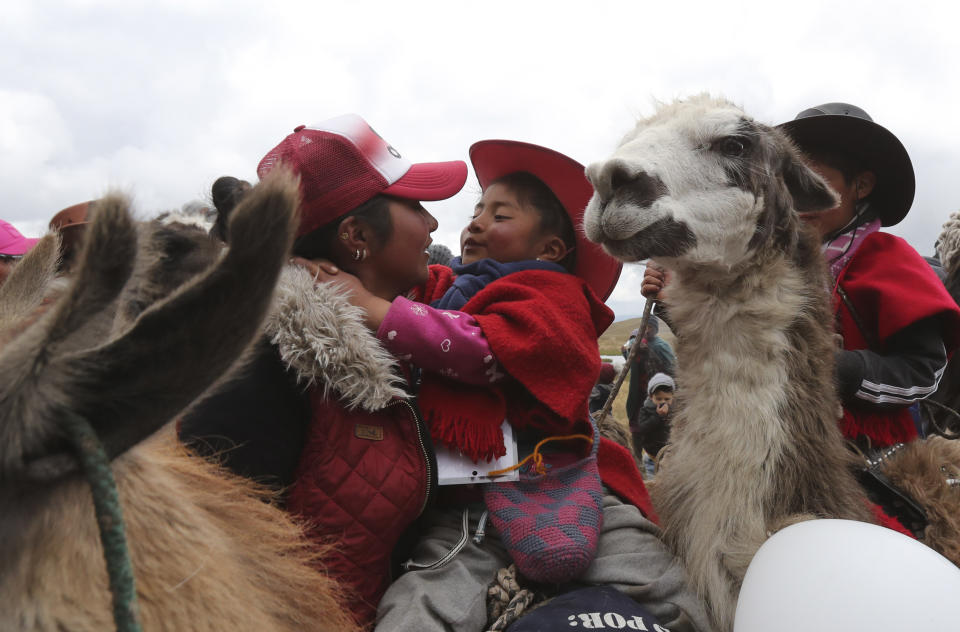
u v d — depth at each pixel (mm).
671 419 2273
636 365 5465
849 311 2740
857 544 1541
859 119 2889
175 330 558
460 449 1725
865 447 2521
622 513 1952
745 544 1835
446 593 1609
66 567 632
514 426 1874
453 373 1718
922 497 2250
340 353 1529
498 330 1743
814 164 3037
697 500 1954
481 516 1807
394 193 1798
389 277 1853
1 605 603
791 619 1475
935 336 2551
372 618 1596
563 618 1499
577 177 2193
